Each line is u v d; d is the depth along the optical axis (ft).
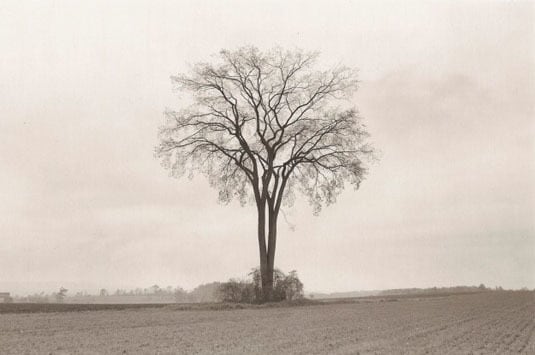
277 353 39.60
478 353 42.14
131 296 369.50
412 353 40.75
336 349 42.11
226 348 42.09
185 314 82.58
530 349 45.34
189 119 133.08
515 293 213.25
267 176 131.44
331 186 136.46
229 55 132.57
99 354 38.04
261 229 128.26
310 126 136.26
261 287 123.65
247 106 135.74
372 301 140.77
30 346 41.63
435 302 134.51
